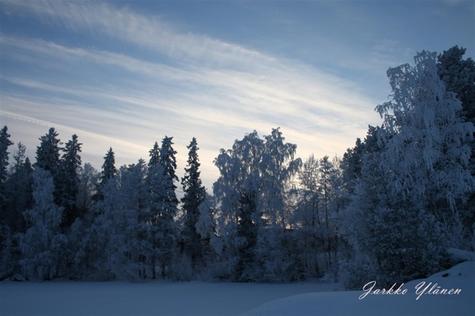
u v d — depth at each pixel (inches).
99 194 2620.6
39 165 2444.6
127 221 2249.0
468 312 486.6
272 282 1941.4
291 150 2121.1
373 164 1070.4
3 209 2390.5
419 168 1117.7
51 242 2148.1
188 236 2345.0
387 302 542.6
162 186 2356.1
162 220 2322.8
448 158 1126.4
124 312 976.9
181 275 2110.0
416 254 899.4
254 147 2143.2
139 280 2113.7
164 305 1098.7
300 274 2055.9
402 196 993.5
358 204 1037.2
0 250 2271.2
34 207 2240.4
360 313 499.5
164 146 2591.0
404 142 1142.3
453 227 1197.1
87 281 2146.9
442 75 1347.2
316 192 2306.8
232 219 2105.1
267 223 2127.2
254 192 2100.1
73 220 2519.7
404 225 928.3
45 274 2170.3
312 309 546.0
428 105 1124.5
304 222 2269.9
